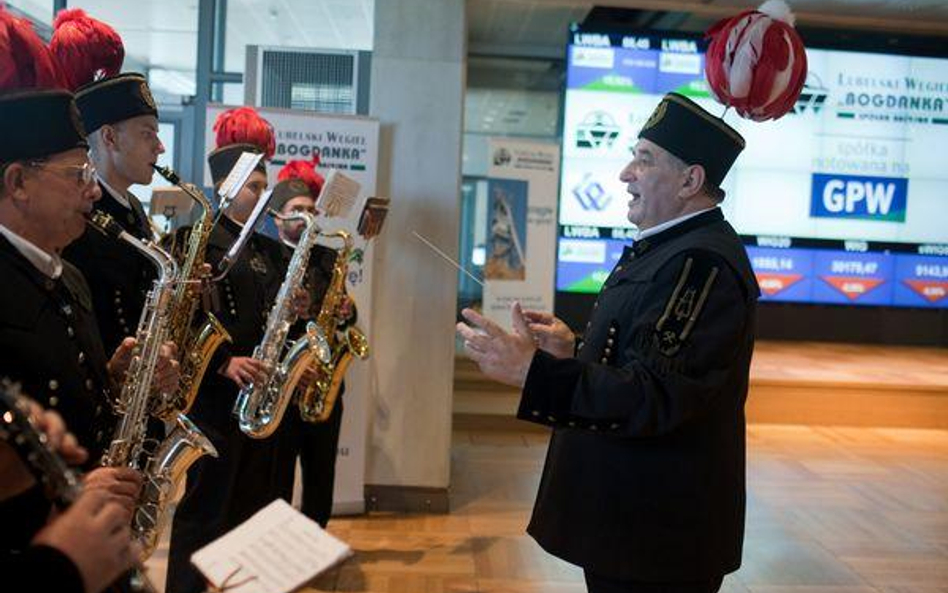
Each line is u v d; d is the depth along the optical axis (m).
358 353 3.23
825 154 7.49
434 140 4.04
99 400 1.38
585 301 7.86
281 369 2.66
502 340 1.53
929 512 4.36
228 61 6.22
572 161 7.13
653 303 1.59
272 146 3.35
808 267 7.59
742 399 1.73
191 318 2.24
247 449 2.68
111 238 1.99
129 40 5.94
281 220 3.13
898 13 6.52
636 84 7.08
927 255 7.64
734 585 3.37
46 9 5.54
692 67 7.07
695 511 1.63
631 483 1.64
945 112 7.50
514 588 3.24
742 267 1.62
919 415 6.39
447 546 3.67
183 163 5.75
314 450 3.31
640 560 1.62
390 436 4.12
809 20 6.75
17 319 1.22
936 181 7.57
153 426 2.22
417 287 4.08
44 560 0.89
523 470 4.98
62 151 1.27
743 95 1.80
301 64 4.52
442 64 4.02
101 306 1.97
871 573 3.53
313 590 3.15
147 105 2.04
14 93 1.25
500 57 8.22
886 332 8.66
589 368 1.52
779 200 7.52
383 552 3.57
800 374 6.67
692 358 1.52
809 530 4.04
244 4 6.01
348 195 3.27
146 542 1.70
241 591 1.01
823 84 7.41
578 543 1.67
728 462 1.69
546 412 1.52
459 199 4.09
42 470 0.96
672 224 1.72
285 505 1.14
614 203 7.17
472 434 5.89
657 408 1.49
